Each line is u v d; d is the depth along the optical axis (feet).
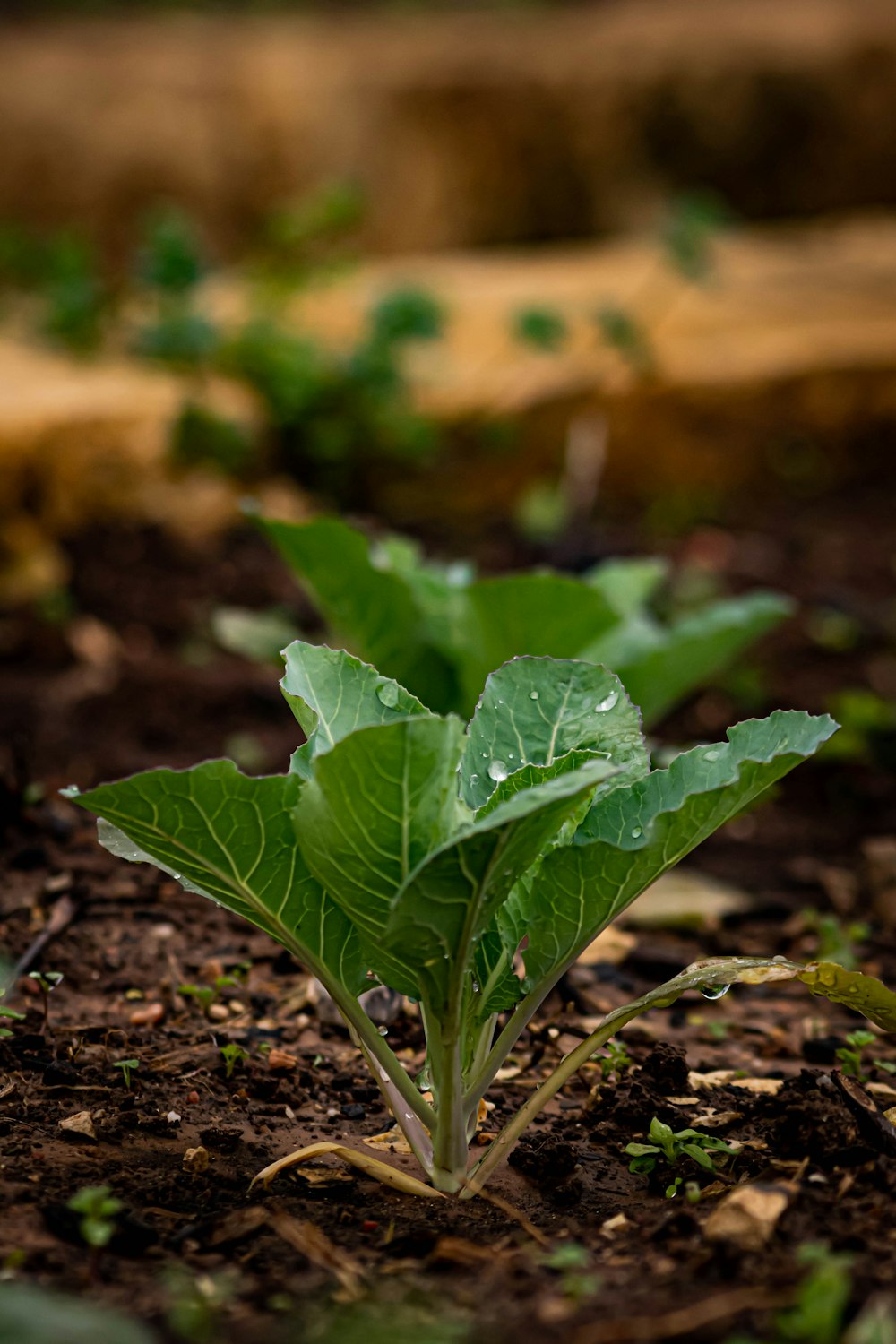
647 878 6.22
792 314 29.89
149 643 18.19
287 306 25.25
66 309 23.84
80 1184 6.52
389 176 40.93
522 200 41.60
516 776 6.19
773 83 41.86
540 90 41.27
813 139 42.16
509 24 46.34
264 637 14.84
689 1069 8.42
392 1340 5.19
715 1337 5.30
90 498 20.48
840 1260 5.71
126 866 11.51
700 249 25.02
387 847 5.68
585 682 6.75
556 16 47.52
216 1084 7.85
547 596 12.11
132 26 48.55
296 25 47.93
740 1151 6.97
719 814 6.03
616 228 41.63
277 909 6.21
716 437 26.21
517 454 25.21
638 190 41.73
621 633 13.08
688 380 25.81
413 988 6.20
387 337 22.76
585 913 6.29
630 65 41.73
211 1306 5.55
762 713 17.67
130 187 40.01
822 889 13.11
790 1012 10.12
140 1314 5.47
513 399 25.13
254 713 16.58
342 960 6.39
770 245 37.78
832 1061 9.07
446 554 22.63
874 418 26.99
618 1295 5.66
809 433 26.73
